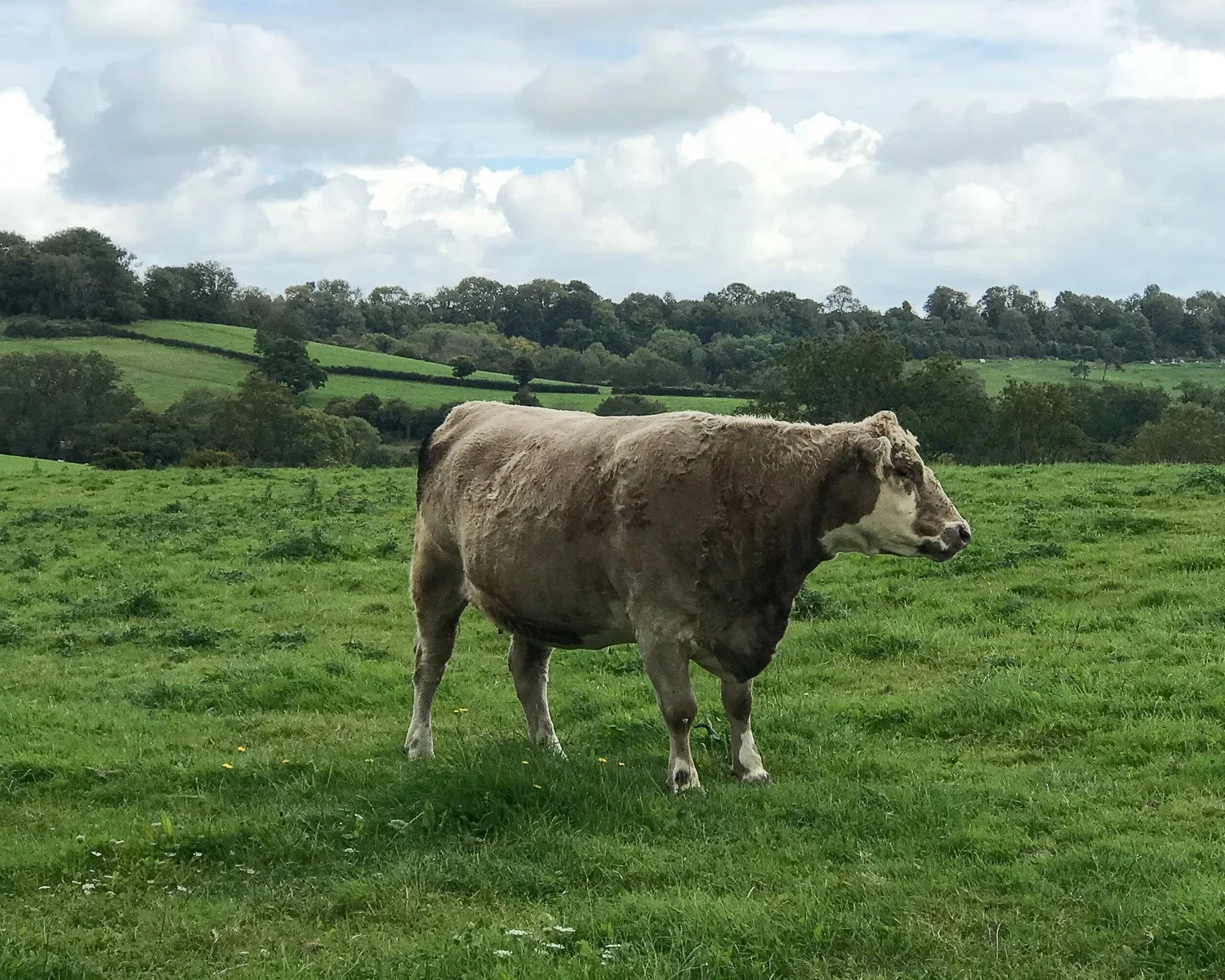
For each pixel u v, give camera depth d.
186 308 123.94
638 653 12.91
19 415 73.06
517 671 9.39
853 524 7.99
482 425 9.55
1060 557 15.84
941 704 10.09
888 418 8.03
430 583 9.59
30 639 14.46
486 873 6.66
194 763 9.30
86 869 7.05
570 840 7.05
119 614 15.65
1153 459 55.00
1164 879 6.26
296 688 11.84
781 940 5.68
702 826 7.32
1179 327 141.62
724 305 146.75
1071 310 144.12
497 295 158.75
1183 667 10.65
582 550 8.27
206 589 17.05
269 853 7.19
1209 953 5.39
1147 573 14.70
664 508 7.94
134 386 89.56
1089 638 11.99
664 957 5.46
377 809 7.60
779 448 8.02
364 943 5.90
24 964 5.58
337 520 22.69
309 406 81.25
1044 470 25.12
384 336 124.62
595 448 8.38
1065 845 6.91
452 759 8.43
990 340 132.62
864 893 6.24
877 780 8.41
